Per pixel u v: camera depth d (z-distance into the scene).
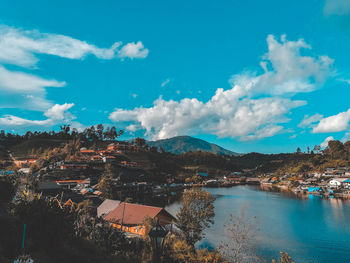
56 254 16.44
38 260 14.42
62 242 18.00
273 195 140.50
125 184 137.00
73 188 125.00
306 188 162.12
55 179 134.75
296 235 57.12
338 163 198.38
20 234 16.08
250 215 79.12
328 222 70.44
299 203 107.06
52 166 158.50
